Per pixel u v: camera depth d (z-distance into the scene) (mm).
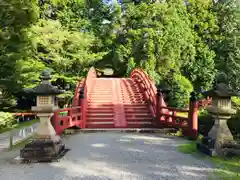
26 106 14758
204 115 9727
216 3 20125
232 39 17812
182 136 8125
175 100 12648
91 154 5797
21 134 7996
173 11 16156
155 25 15797
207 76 16719
